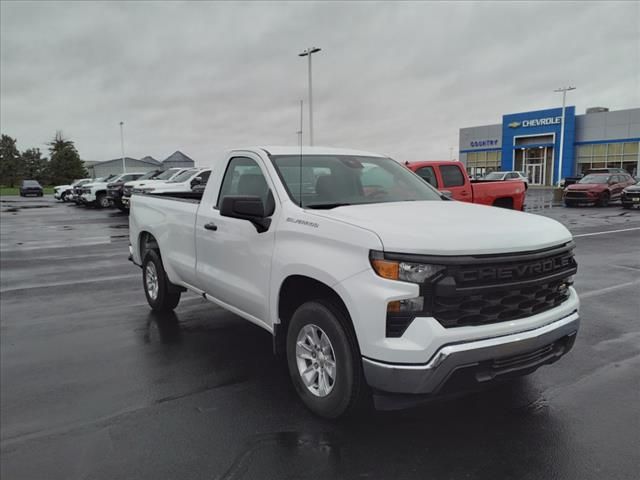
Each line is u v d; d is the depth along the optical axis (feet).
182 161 231.50
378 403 9.96
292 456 10.07
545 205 85.25
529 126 162.81
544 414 11.55
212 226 15.05
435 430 10.91
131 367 14.99
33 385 13.83
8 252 39.24
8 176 307.37
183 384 13.74
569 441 10.41
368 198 13.87
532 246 10.31
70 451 10.55
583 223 56.18
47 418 11.98
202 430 11.23
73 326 19.13
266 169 13.69
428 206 12.84
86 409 12.39
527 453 10.00
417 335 9.36
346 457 9.98
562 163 155.94
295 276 11.69
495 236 10.04
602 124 147.23
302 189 13.14
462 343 9.45
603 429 10.86
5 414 12.21
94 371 14.74
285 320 12.59
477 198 37.76
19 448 10.69
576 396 12.43
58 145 286.25
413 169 35.45
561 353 11.23
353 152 16.08
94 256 36.99
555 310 10.87
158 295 20.10
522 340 9.95
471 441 10.46
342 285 10.13
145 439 10.93
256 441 10.69
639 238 42.98
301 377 11.81
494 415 11.53
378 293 9.55
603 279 26.27
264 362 15.24
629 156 142.61
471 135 184.24
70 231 54.03
